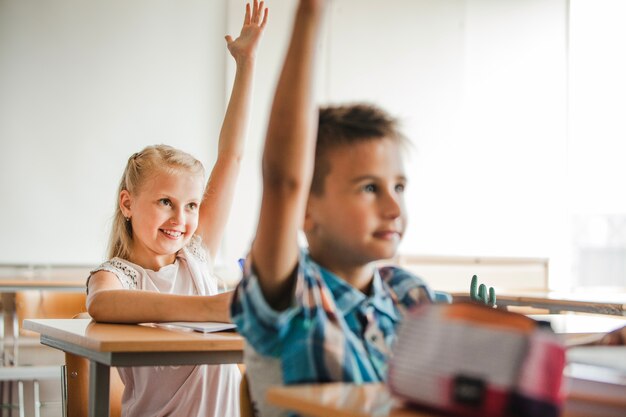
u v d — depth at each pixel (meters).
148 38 5.18
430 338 0.68
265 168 0.82
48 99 4.93
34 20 4.92
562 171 6.26
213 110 5.32
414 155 5.95
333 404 0.71
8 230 4.78
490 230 6.12
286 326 0.86
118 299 1.64
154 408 1.78
